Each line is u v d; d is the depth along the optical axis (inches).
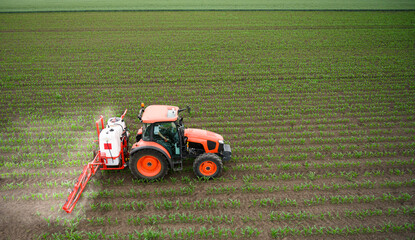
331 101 619.8
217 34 1256.8
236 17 1596.9
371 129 499.2
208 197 316.5
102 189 327.0
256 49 1050.1
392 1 2036.2
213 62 902.4
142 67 853.2
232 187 328.8
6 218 281.4
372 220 284.2
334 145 443.8
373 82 734.5
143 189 328.5
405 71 817.5
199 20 1529.3
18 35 1203.9
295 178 354.0
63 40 1148.5
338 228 267.0
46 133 469.7
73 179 346.3
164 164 331.3
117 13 1683.1
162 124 338.3
